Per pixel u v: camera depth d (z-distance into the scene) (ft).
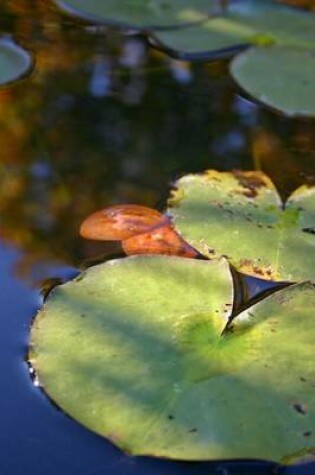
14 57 4.96
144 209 4.41
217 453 3.83
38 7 5.28
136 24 5.21
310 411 3.90
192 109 4.82
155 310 4.08
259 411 3.89
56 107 4.78
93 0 5.32
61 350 3.99
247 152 4.65
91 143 4.65
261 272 4.22
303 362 3.98
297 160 4.63
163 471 3.82
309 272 4.21
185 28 5.20
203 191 4.44
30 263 4.23
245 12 5.30
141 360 3.97
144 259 4.19
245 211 4.38
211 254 4.25
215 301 4.11
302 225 4.33
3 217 4.37
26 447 3.85
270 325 4.06
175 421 3.87
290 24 5.23
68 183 4.49
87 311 4.07
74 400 3.90
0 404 3.92
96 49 5.07
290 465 3.83
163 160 4.59
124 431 3.85
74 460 3.84
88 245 4.29
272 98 4.87
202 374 3.94
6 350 4.02
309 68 5.00
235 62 5.02
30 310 4.11
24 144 4.63
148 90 4.90
